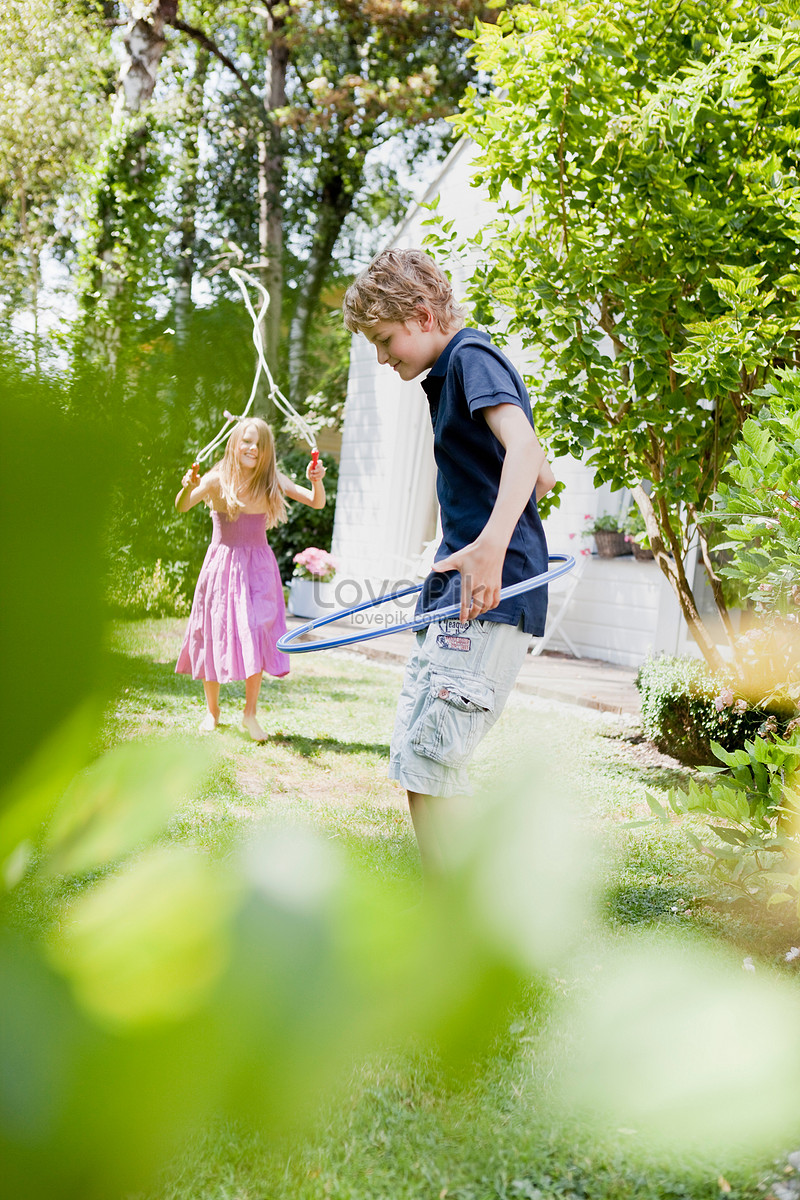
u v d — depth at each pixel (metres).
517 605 2.46
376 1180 1.63
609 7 4.28
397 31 16.45
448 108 16.52
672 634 7.41
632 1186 1.60
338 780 4.27
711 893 2.99
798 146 4.25
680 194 4.11
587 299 4.35
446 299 2.51
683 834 3.64
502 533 2.10
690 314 4.38
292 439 12.06
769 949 2.63
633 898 2.93
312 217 17.27
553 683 6.70
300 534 11.80
